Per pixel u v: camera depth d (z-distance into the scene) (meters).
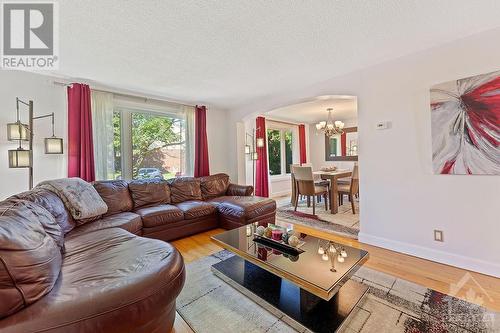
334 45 2.22
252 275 2.00
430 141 2.34
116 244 1.78
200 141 4.44
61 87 3.01
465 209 2.17
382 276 2.06
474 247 2.13
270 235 2.04
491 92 1.99
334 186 4.39
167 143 4.20
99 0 1.52
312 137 7.45
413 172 2.46
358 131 2.89
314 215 4.27
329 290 1.32
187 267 2.32
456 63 2.17
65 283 1.22
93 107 3.20
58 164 2.98
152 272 1.31
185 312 1.64
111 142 3.35
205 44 2.14
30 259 1.08
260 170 5.91
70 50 2.21
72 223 2.24
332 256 1.76
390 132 2.62
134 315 1.14
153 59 2.43
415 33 2.04
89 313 1.02
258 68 2.74
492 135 1.99
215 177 4.31
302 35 2.03
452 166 2.21
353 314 1.55
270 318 1.56
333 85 3.11
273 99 4.00
